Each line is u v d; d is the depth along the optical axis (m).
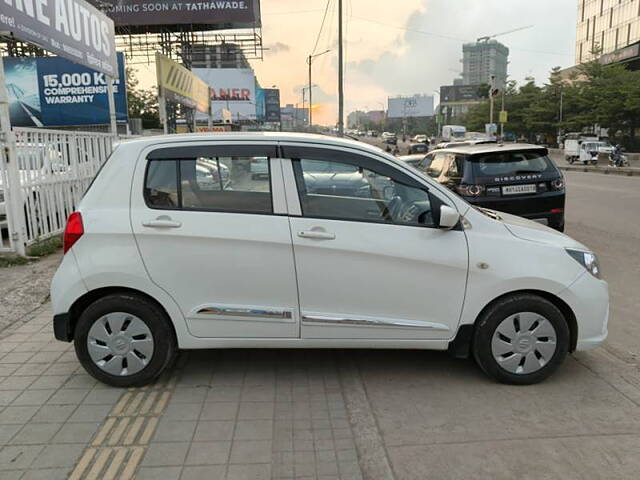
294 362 4.45
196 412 3.63
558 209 8.19
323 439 3.31
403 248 3.82
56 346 4.77
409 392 3.93
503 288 3.88
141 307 3.86
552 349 3.96
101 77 20.41
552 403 3.75
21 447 3.21
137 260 3.79
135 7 33.22
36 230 8.18
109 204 3.86
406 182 3.93
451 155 8.81
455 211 3.75
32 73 20.41
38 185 8.27
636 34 63.03
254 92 52.47
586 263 4.01
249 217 3.80
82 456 3.12
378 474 2.97
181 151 3.88
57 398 3.82
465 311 3.92
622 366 4.36
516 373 3.98
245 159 3.86
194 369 4.31
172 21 33.56
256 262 3.79
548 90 62.00
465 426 3.46
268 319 3.85
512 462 3.07
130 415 3.58
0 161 7.42
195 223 3.79
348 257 3.80
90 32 9.91
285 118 94.19
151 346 3.91
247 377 4.18
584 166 33.12
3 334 5.07
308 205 3.84
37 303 5.93
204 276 3.81
